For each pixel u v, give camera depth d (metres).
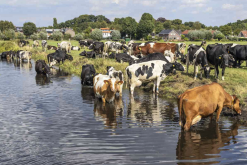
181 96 8.61
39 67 22.66
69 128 9.14
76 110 11.55
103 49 30.77
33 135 8.45
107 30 166.25
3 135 8.45
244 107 11.25
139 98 13.95
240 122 9.82
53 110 11.52
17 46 52.53
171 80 16.39
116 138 8.15
